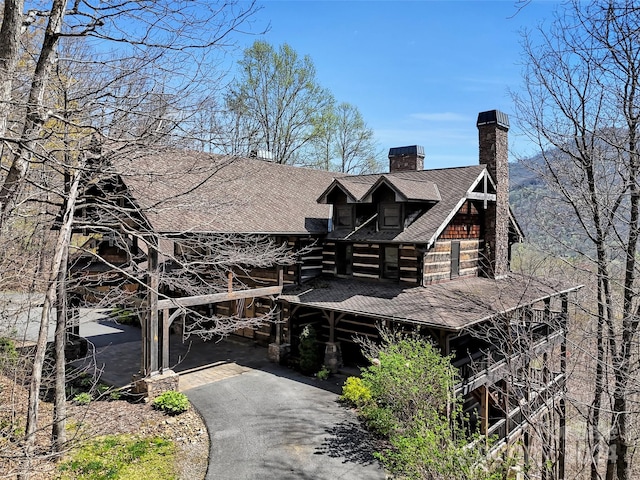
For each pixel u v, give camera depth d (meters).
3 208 7.24
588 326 11.73
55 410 9.30
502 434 13.36
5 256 6.95
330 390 14.34
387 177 15.99
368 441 11.04
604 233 9.59
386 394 11.23
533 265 14.02
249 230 15.24
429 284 16.09
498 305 13.81
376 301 15.19
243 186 18.36
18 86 8.00
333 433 11.43
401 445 8.58
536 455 13.40
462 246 17.78
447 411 10.51
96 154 7.96
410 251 16.19
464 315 13.25
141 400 12.97
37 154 6.69
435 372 10.82
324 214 19.66
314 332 16.50
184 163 12.43
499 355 15.20
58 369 9.38
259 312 19.20
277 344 17.23
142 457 10.00
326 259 18.81
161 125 7.99
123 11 7.04
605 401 10.44
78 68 8.40
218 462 9.96
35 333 17.73
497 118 18.34
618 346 9.36
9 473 6.04
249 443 10.83
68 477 9.03
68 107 8.44
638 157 8.21
